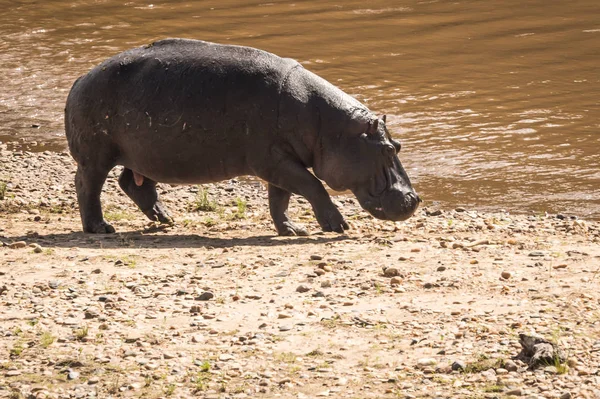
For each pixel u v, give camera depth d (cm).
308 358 3288
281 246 4934
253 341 3441
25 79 10881
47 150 8406
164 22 13350
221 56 5300
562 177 7262
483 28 12525
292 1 14550
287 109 5181
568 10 13412
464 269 4225
